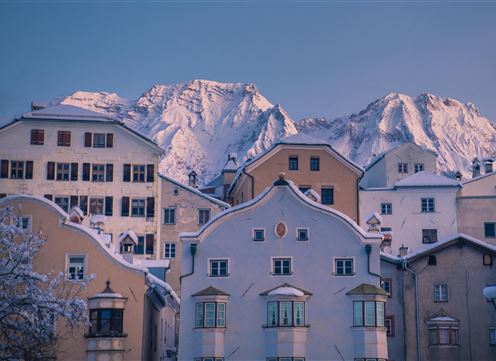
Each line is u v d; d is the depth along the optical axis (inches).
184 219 3909.9
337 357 2519.7
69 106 3868.1
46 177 3759.8
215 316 2529.5
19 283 1963.6
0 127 3757.4
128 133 3855.8
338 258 2596.0
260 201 2628.0
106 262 2495.1
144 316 2480.3
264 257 2596.0
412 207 4249.5
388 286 2918.3
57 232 2495.1
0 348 1939.0
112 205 3789.4
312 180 3858.3
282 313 2524.6
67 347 2411.4
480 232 4217.5
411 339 2869.1
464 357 2849.4
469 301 2891.2
